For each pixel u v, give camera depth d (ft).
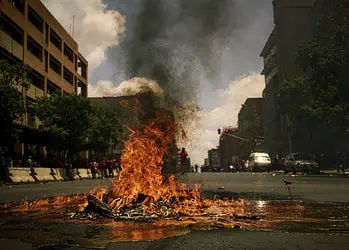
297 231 17.24
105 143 138.21
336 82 104.83
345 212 23.66
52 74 153.89
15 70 79.41
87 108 120.37
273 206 27.20
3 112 76.69
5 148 82.99
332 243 14.85
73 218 21.40
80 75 196.75
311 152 144.66
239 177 91.15
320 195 36.88
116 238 15.96
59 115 116.16
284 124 202.08
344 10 106.73
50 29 153.99
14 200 35.22
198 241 15.26
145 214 21.85
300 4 191.31
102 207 22.58
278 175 105.19
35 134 114.93
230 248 14.12
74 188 55.31
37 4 139.95
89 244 14.92
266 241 15.20
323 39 111.24
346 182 61.82
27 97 128.16
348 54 102.12
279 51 194.39
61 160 125.90
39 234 16.87
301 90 123.34
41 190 51.03
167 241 15.33
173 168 35.17
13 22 118.83
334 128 122.11
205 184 56.34
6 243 15.21
